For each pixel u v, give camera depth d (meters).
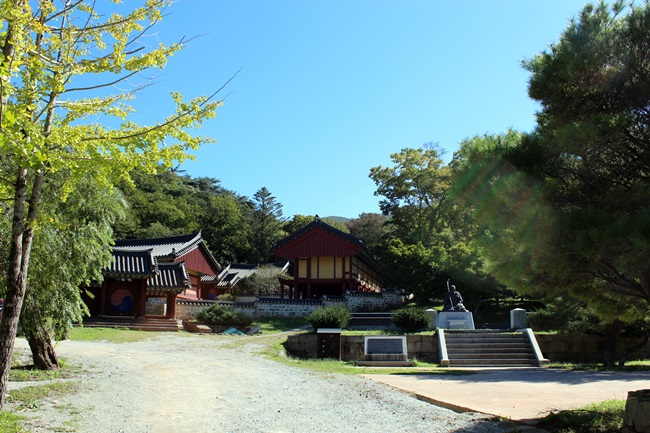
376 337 19.77
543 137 6.64
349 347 20.42
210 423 7.79
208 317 28.05
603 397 9.38
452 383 11.95
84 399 9.39
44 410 8.17
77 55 6.62
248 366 15.61
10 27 5.81
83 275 12.49
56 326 12.41
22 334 13.07
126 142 6.61
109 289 28.80
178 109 6.82
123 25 6.76
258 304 32.47
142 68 6.84
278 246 40.09
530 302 33.16
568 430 6.60
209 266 43.91
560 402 8.84
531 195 6.20
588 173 6.67
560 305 19.27
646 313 8.17
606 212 5.93
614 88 6.25
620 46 6.03
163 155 6.83
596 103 6.38
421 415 8.20
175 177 86.88
